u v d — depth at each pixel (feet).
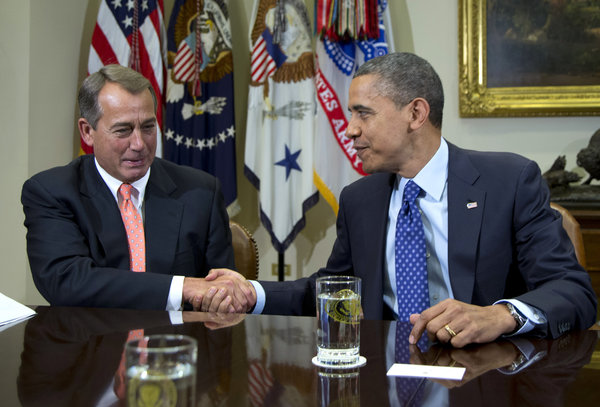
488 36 12.05
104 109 5.78
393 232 5.75
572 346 3.71
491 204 5.36
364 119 5.49
